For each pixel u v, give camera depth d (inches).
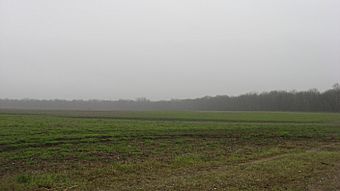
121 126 1517.0
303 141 1316.4
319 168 760.3
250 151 1031.0
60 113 2994.6
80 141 1037.8
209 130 1473.9
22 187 561.3
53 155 822.5
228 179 624.7
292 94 5492.1
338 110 4837.6
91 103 7578.7
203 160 848.9
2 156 790.5
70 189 560.7
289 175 673.6
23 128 1285.7
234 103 6171.3
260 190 563.2
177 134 1321.4
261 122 2130.9
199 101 6934.1
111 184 594.2
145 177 652.1
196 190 553.0
